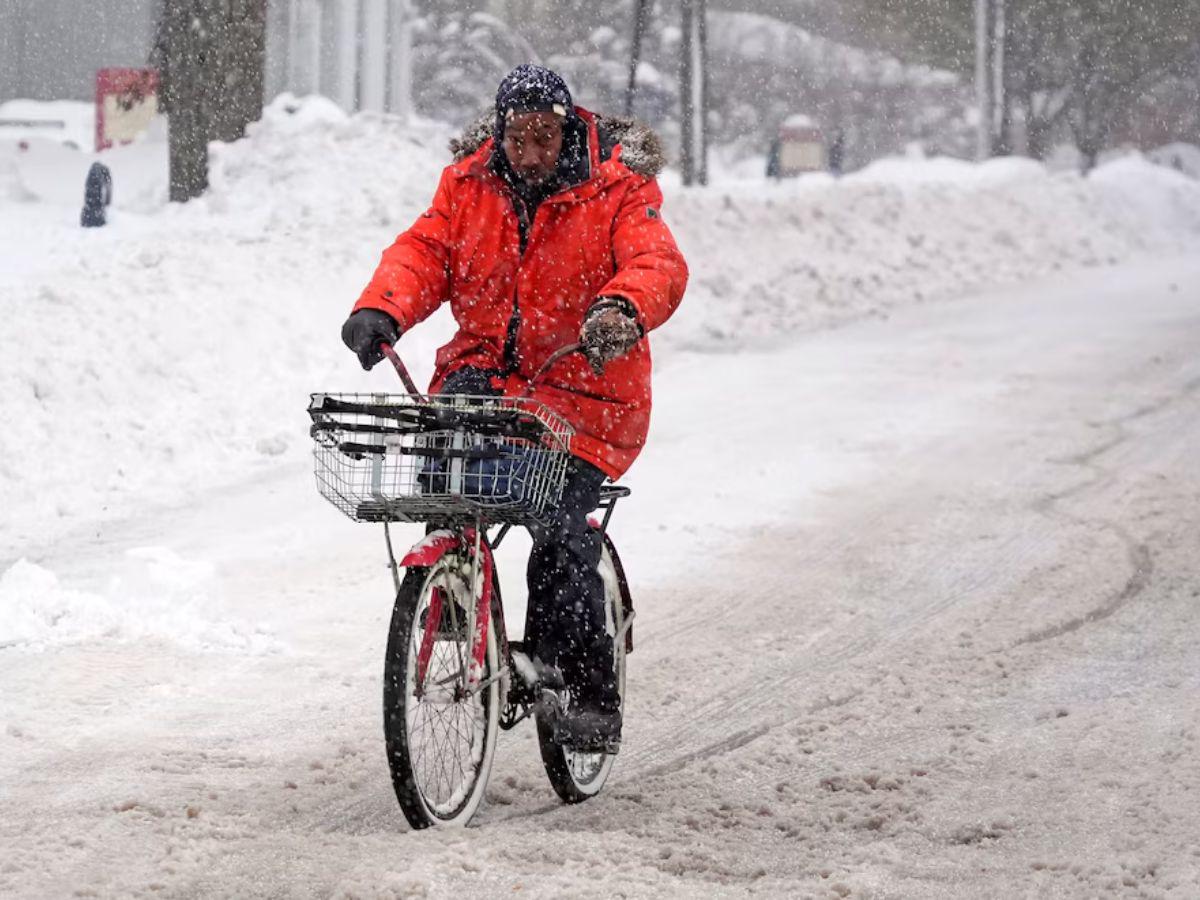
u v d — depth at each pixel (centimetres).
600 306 1459
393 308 1538
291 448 3556
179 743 1805
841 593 2589
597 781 1697
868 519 3075
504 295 1557
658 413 4097
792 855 1486
